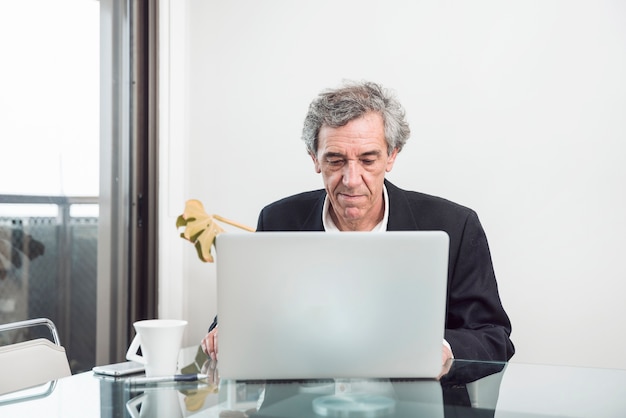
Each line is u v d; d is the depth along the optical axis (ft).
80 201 9.35
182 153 10.48
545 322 8.96
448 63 9.32
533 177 8.99
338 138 6.16
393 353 4.18
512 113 9.05
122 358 9.95
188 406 3.73
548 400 3.87
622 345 8.67
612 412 3.64
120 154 9.91
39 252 8.82
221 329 4.17
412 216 6.79
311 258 4.08
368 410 3.62
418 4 9.45
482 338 5.51
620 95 8.61
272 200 10.19
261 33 10.23
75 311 9.30
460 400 3.84
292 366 4.20
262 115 10.23
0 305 8.38
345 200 6.33
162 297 10.26
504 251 9.13
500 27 9.10
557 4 8.86
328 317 4.13
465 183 9.27
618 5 8.60
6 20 8.36
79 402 3.85
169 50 10.30
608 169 8.68
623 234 8.64
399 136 6.41
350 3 9.78
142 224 10.19
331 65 9.89
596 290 8.75
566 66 8.83
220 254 4.11
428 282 4.10
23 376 5.45
